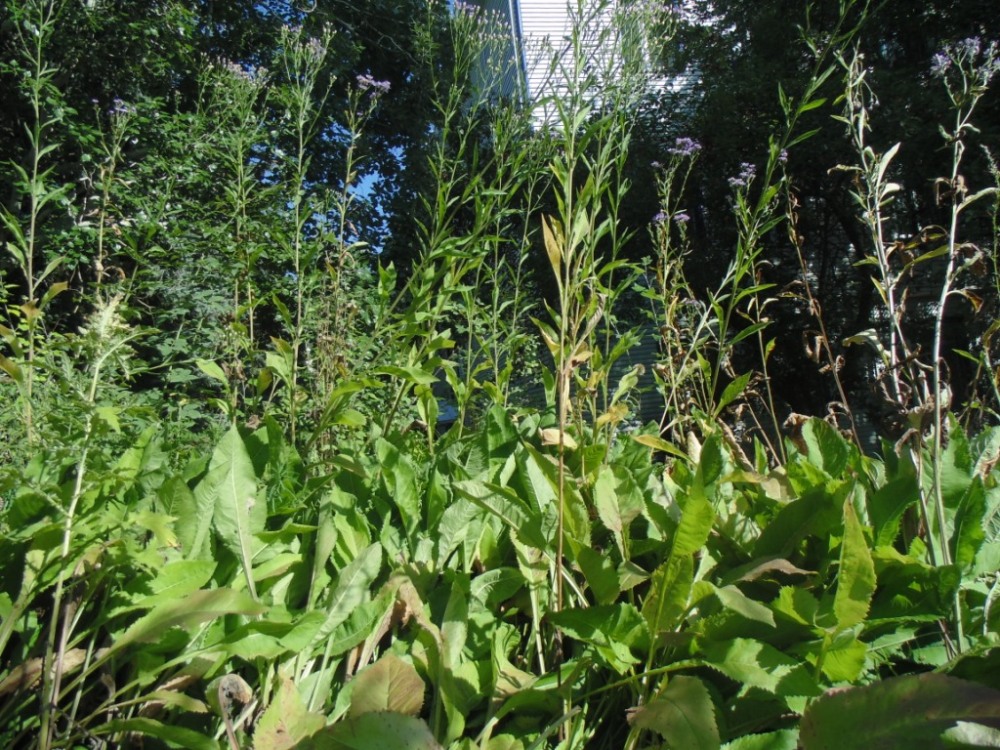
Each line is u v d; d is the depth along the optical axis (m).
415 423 2.56
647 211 11.61
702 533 1.34
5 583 1.36
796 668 1.26
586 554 1.45
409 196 9.38
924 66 11.30
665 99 12.22
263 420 2.27
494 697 1.35
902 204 11.10
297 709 1.12
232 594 1.19
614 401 2.15
